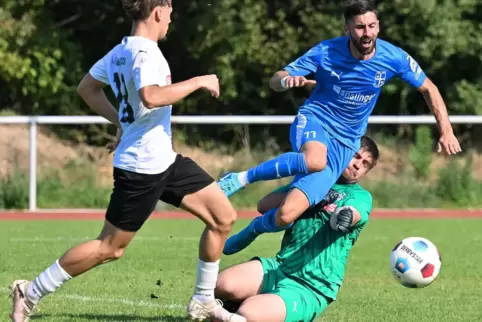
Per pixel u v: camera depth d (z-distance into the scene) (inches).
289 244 553.0
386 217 1462.8
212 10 2213.3
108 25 2374.5
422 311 684.7
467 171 1670.8
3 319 609.9
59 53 2229.3
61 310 657.0
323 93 658.8
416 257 582.6
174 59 2331.4
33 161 1501.0
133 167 498.3
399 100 2333.9
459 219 1439.5
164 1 504.7
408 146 1866.4
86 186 1601.9
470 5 2229.3
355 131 655.1
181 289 764.0
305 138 634.2
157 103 477.1
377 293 770.2
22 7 2190.0
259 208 609.9
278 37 2306.8
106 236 512.7
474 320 651.5
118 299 709.3
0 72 2158.0
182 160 513.0
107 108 553.0
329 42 657.6
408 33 2234.3
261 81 2333.9
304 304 528.1
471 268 928.3
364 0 623.5
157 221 1364.4
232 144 2094.0
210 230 518.6
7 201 1526.8
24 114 2263.8
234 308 558.9
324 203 558.3
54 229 1242.0
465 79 2313.0
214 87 492.7
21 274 830.5
